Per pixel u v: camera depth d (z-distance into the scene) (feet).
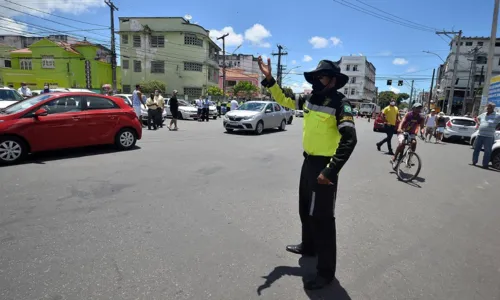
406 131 22.09
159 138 35.70
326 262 8.46
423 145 46.09
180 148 29.25
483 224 13.88
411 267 9.87
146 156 24.77
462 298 8.39
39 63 132.16
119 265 9.16
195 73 134.00
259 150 30.42
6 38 164.86
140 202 14.33
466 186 20.95
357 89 252.01
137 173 19.42
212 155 26.48
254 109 46.93
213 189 16.80
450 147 45.34
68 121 23.27
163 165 21.88
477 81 157.17
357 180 20.90
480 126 29.04
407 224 13.43
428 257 10.57
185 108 68.69
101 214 12.80
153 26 130.52
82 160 22.58
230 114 44.70
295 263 9.75
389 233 12.40
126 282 8.36
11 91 36.78
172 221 12.40
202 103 65.57
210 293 8.07
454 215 14.89
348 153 7.59
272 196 16.07
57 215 12.54
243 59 255.29
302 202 9.61
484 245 11.71
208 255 9.95
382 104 328.29
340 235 12.03
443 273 9.60
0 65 143.64
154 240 10.76
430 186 20.38
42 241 10.40
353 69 252.62
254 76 208.23
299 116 113.80
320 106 8.26
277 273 9.15
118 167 20.80
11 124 20.66
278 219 13.08
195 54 133.59
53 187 16.03
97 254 9.71
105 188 16.17
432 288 8.79
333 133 8.25
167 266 9.21
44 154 24.50
